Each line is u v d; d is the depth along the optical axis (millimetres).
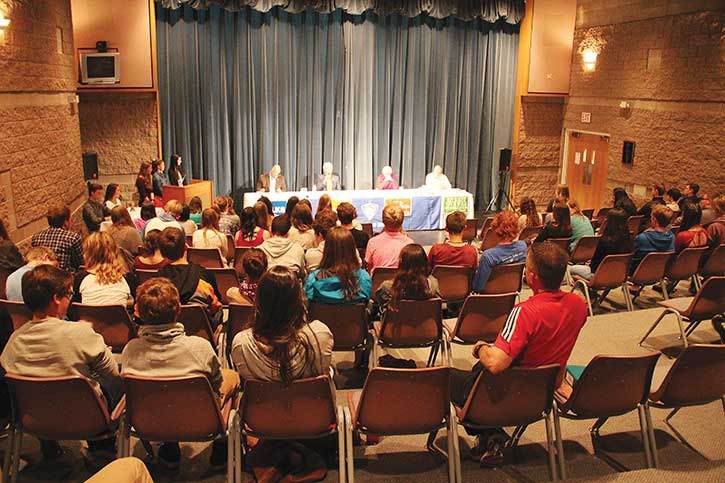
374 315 4301
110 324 3369
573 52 10758
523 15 10695
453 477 2670
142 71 9148
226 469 2920
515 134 11297
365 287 3543
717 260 5305
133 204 9688
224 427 2545
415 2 10188
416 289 3510
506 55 10992
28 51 5934
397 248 4348
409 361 3605
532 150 11359
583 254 5691
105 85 8961
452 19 10594
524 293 5988
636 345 4523
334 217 4688
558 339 2604
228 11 9570
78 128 7895
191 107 9844
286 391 2455
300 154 10398
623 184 9656
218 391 2631
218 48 9711
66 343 2488
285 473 2754
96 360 2564
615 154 9805
